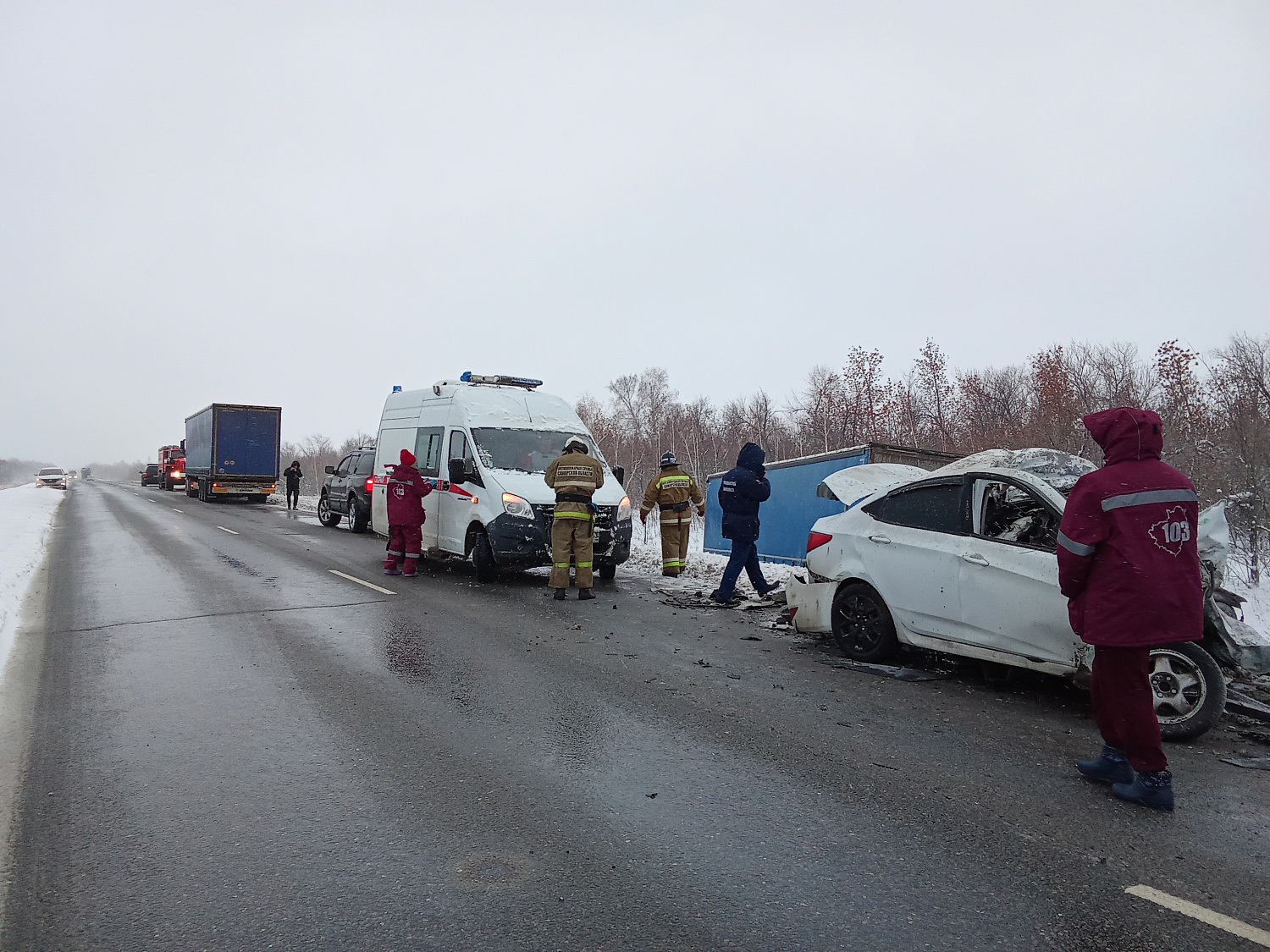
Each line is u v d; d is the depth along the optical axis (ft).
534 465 35.45
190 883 9.65
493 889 9.55
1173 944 8.65
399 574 35.73
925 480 20.72
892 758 14.29
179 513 77.20
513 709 16.70
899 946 8.50
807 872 10.09
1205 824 11.83
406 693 17.69
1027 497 20.67
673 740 14.99
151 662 20.11
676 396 192.44
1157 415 12.87
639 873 10.00
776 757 14.23
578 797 12.34
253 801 12.05
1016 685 19.26
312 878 9.79
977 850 10.80
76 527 60.08
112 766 13.37
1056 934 8.78
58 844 10.64
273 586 31.94
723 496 30.40
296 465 87.97
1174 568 12.30
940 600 19.29
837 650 22.97
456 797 12.27
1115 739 12.70
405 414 42.04
